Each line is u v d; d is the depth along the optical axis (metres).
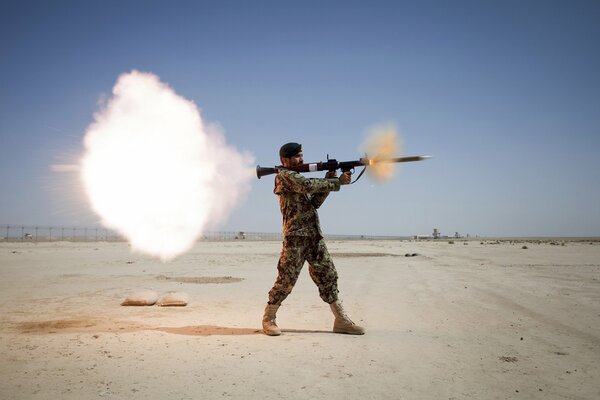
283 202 4.42
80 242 54.09
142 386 2.81
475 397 2.65
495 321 4.96
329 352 3.62
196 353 3.58
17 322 4.95
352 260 17.64
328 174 4.46
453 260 17.02
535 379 2.98
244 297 7.25
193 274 11.84
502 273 10.92
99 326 4.71
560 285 8.27
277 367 3.20
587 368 3.22
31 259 19.25
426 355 3.55
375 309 5.84
